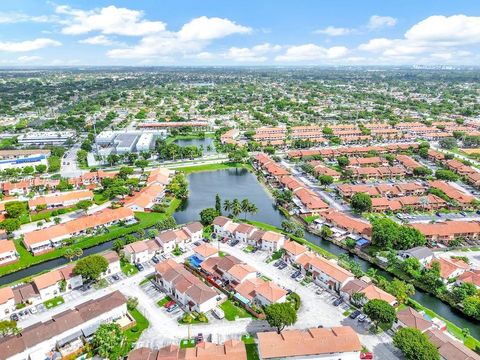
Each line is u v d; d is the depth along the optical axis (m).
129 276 152.50
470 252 171.25
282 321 114.69
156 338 117.88
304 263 154.38
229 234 186.50
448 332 120.69
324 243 184.50
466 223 185.38
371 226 185.25
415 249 162.38
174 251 171.38
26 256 168.88
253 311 128.50
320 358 107.00
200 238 185.38
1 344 105.62
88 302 127.88
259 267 158.38
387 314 115.12
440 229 180.75
